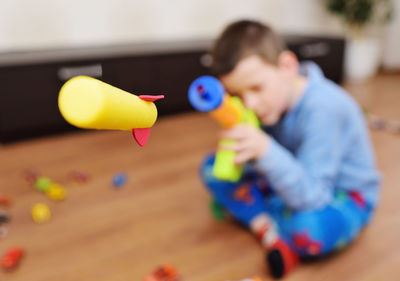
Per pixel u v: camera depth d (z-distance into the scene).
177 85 2.17
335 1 3.01
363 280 0.85
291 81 0.87
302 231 0.88
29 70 1.73
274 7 2.95
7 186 1.36
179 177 1.40
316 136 0.86
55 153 1.66
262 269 0.90
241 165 0.82
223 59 0.81
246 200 1.01
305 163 0.88
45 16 2.06
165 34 2.51
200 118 2.15
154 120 0.27
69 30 2.16
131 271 0.91
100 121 0.22
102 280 0.88
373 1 3.01
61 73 1.79
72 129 1.92
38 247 1.01
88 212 1.18
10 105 1.74
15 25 2.00
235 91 0.83
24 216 1.16
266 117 0.85
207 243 1.01
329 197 0.91
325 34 3.03
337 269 0.89
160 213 1.16
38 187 1.31
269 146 0.80
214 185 1.03
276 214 0.99
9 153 1.67
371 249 0.96
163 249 0.99
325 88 0.89
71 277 0.89
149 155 1.62
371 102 2.38
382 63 3.54
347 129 0.91
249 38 0.81
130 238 1.04
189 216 1.14
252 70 0.79
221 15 2.71
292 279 0.86
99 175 1.43
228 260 0.94
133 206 1.21
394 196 1.21
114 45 2.24
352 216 0.93
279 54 0.85
